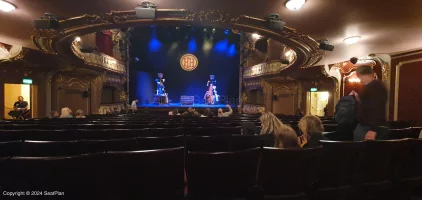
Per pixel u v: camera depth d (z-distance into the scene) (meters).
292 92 16.94
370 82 2.69
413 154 2.50
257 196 1.94
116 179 1.77
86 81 14.05
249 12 5.40
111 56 15.98
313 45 7.80
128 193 1.81
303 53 9.01
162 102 20.14
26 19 5.55
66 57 9.87
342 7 4.70
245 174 1.96
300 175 2.04
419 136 3.60
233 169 1.91
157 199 1.86
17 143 2.30
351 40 6.96
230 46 21.53
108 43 15.70
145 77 20.84
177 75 21.70
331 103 13.30
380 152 2.32
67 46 8.24
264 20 5.84
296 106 16.58
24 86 12.04
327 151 2.19
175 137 2.69
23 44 7.81
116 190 1.79
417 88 7.81
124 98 17.78
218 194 1.94
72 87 13.42
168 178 1.86
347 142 2.20
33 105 11.05
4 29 6.27
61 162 1.61
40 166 1.60
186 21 6.14
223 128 4.05
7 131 3.44
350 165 2.29
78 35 7.02
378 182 2.38
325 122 6.13
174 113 10.71
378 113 2.59
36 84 11.13
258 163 2.00
